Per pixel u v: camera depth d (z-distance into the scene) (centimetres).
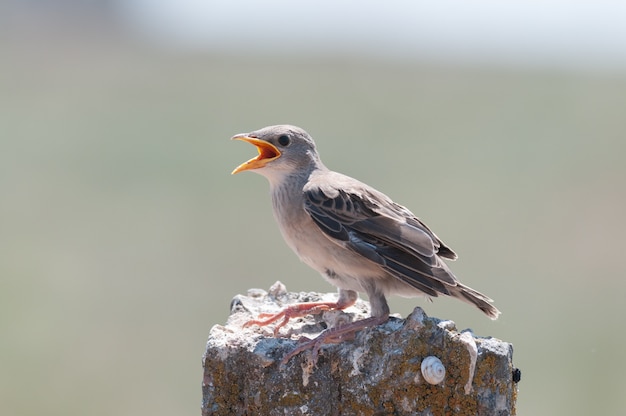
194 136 2880
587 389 1301
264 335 679
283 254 1853
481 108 3297
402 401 604
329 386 614
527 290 1622
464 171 2434
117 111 3228
